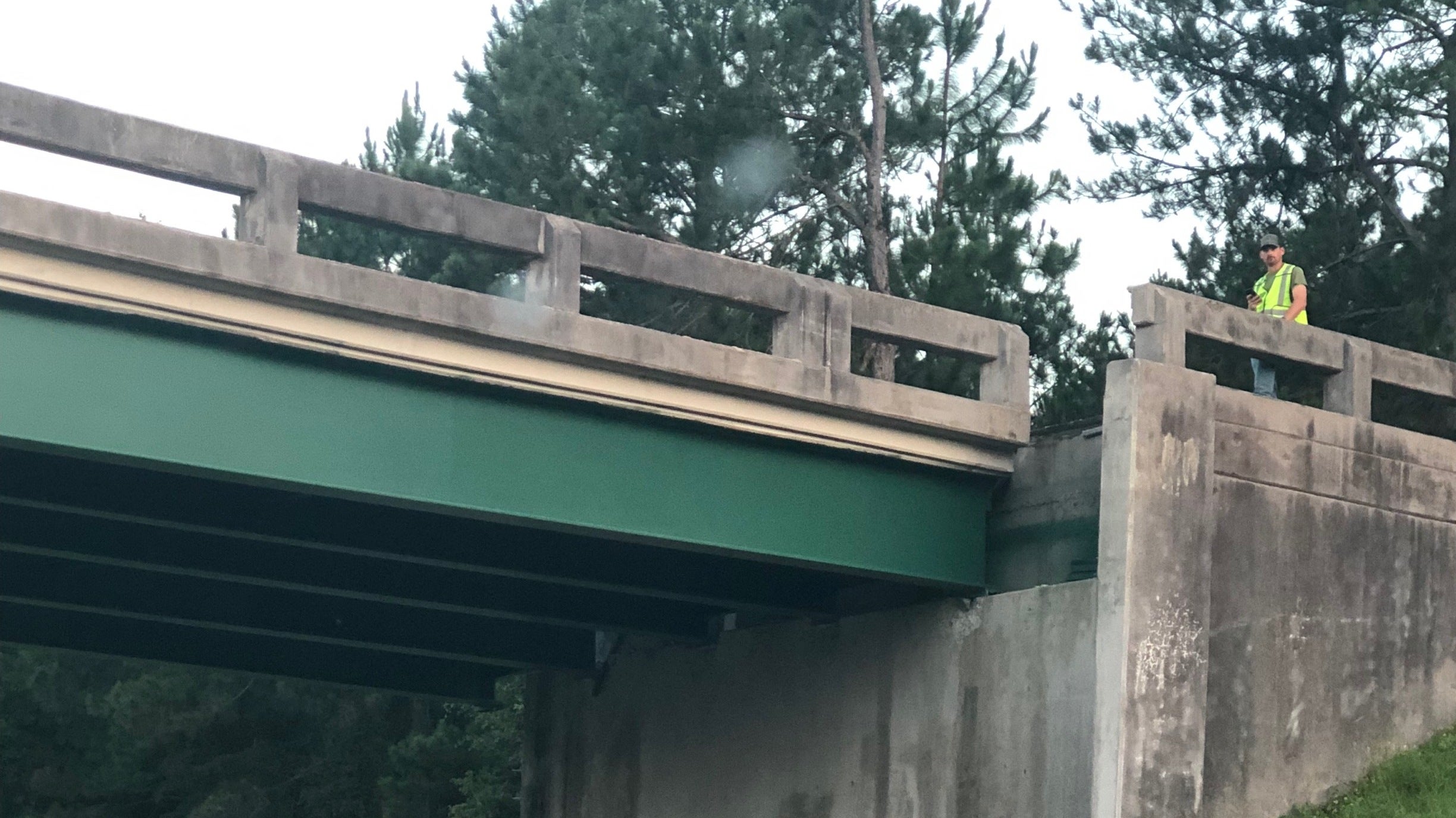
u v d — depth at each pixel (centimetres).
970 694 1762
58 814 4147
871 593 1909
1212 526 1666
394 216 1455
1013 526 1811
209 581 2038
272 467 1410
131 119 1338
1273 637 1695
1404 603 1816
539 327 1516
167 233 1345
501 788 3581
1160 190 3219
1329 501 1769
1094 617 1628
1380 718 1767
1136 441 1612
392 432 1473
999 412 1797
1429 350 2695
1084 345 3123
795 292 1686
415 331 1466
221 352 1400
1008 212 3023
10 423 1302
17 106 1284
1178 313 1675
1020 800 1678
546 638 2280
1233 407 1703
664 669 2198
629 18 3325
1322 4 3017
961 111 3388
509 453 1535
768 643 2039
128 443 1348
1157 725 1586
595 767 2284
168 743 4047
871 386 1711
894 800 1828
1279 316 1870
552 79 3250
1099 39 3238
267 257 1386
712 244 3156
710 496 1645
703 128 3127
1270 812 1661
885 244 3266
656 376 1589
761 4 3400
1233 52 3147
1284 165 3127
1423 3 2909
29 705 4278
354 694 4031
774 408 1666
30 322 1322
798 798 1952
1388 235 3098
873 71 3300
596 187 3219
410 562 1833
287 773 4094
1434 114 3011
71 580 1953
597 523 1570
